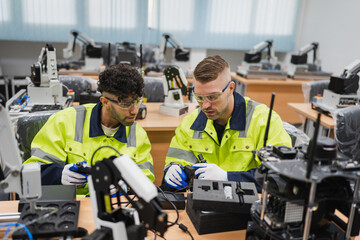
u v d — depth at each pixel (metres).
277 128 1.56
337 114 2.04
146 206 0.85
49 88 2.36
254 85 4.28
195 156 1.61
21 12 4.81
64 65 3.94
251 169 1.54
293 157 0.94
